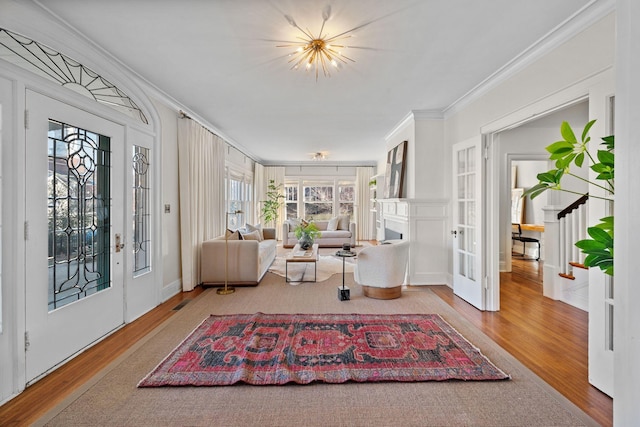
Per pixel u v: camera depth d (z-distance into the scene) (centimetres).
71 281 244
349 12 212
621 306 72
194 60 282
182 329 293
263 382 204
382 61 284
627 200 69
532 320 316
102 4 202
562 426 167
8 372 192
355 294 405
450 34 240
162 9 208
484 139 352
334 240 833
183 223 419
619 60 71
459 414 176
